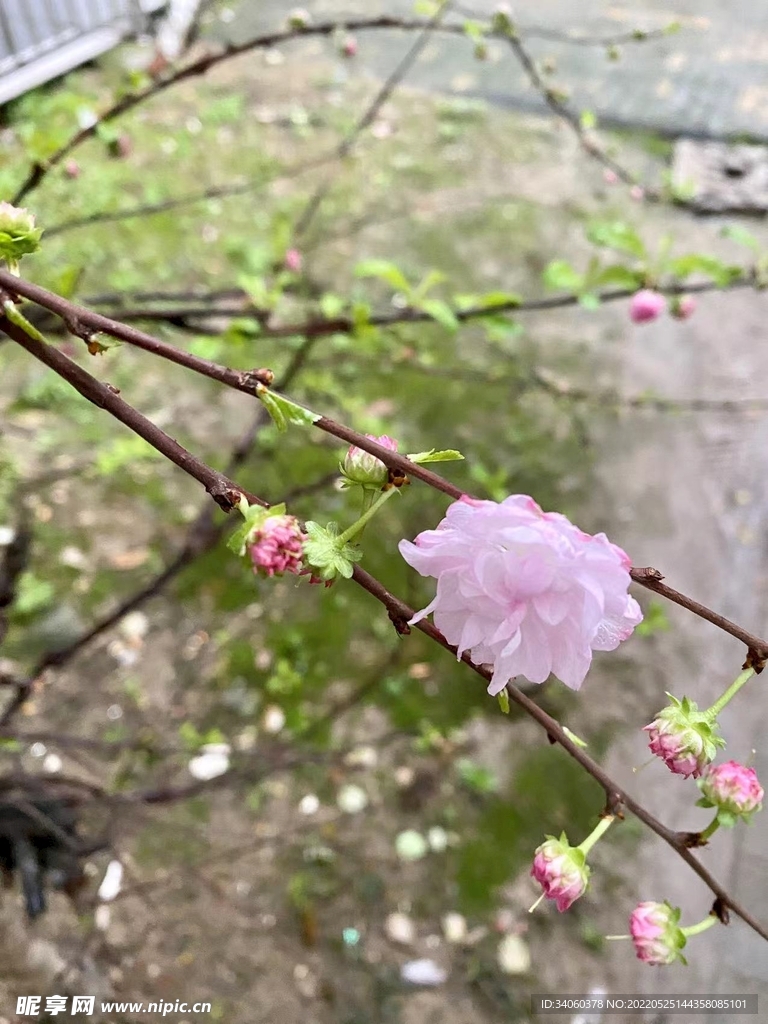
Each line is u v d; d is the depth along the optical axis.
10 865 0.36
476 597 0.13
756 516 0.53
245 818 0.41
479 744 0.44
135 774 0.41
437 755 0.43
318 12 0.93
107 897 0.37
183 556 0.37
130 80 0.33
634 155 0.76
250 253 0.39
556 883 0.15
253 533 0.12
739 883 0.41
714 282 0.35
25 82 0.75
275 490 0.51
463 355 0.60
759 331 0.63
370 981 0.37
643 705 0.45
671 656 0.47
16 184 0.42
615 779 0.43
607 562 0.12
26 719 0.42
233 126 0.78
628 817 0.42
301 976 0.37
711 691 0.46
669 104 0.81
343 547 0.13
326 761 0.41
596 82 0.83
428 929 0.39
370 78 0.85
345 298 0.62
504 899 0.40
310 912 0.39
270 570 0.12
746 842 0.42
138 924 0.37
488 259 0.67
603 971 0.38
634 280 0.34
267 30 0.90
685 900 0.40
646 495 0.54
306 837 0.41
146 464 0.52
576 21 0.91
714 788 0.16
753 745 0.44
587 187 0.73
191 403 0.56
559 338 0.62
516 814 0.42
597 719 0.45
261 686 0.45
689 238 0.69
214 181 0.71
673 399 0.58
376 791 0.42
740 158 0.75
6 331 0.13
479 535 0.13
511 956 0.38
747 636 0.15
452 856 0.41
